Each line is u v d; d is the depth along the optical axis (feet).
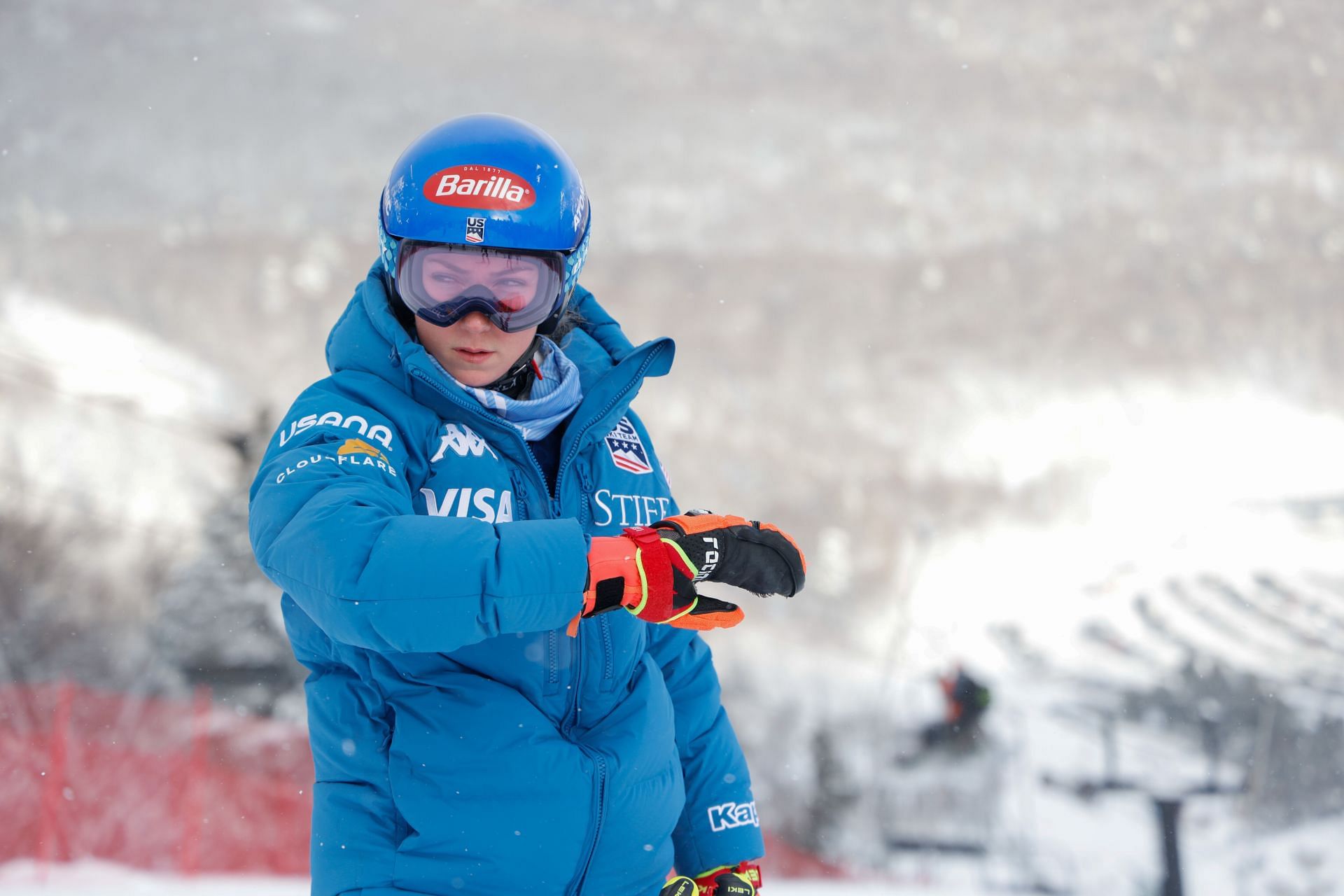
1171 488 487.61
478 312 10.81
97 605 194.90
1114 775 139.33
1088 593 262.88
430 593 8.45
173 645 134.00
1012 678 211.20
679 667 12.71
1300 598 234.58
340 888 10.44
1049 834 116.06
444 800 10.24
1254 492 471.62
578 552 8.87
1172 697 175.73
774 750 173.06
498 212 10.78
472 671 10.66
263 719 126.93
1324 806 114.42
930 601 346.74
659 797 11.19
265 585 138.72
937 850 115.65
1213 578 253.44
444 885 10.20
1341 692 171.94
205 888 54.29
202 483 159.53
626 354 12.80
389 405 10.71
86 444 330.34
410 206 10.92
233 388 552.41
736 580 9.62
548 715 10.78
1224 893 98.73
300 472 9.55
